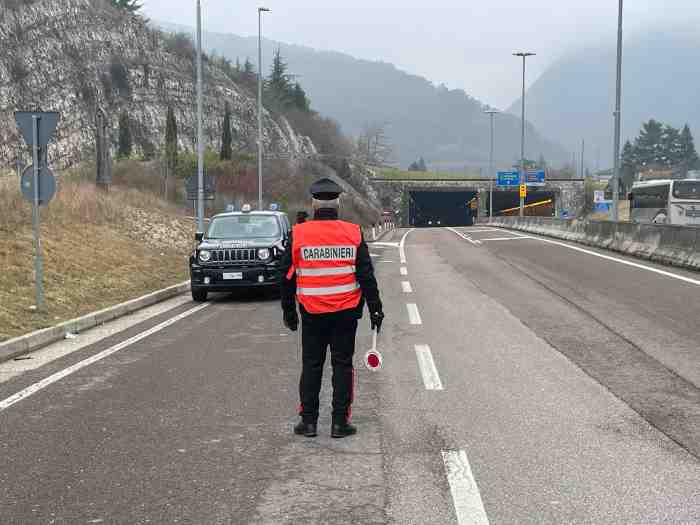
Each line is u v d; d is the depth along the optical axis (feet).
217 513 12.91
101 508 13.24
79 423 18.83
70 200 75.72
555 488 13.87
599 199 248.11
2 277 43.93
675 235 64.85
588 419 18.53
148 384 23.20
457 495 13.56
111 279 52.08
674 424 18.03
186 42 441.68
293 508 13.07
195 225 97.76
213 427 18.34
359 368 24.97
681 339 29.32
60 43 367.45
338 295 17.33
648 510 12.80
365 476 14.65
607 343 28.76
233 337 32.07
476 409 19.61
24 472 15.19
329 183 17.90
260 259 45.70
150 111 374.02
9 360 27.91
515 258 73.97
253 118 401.70
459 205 393.09
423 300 42.91
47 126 37.32
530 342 29.27
